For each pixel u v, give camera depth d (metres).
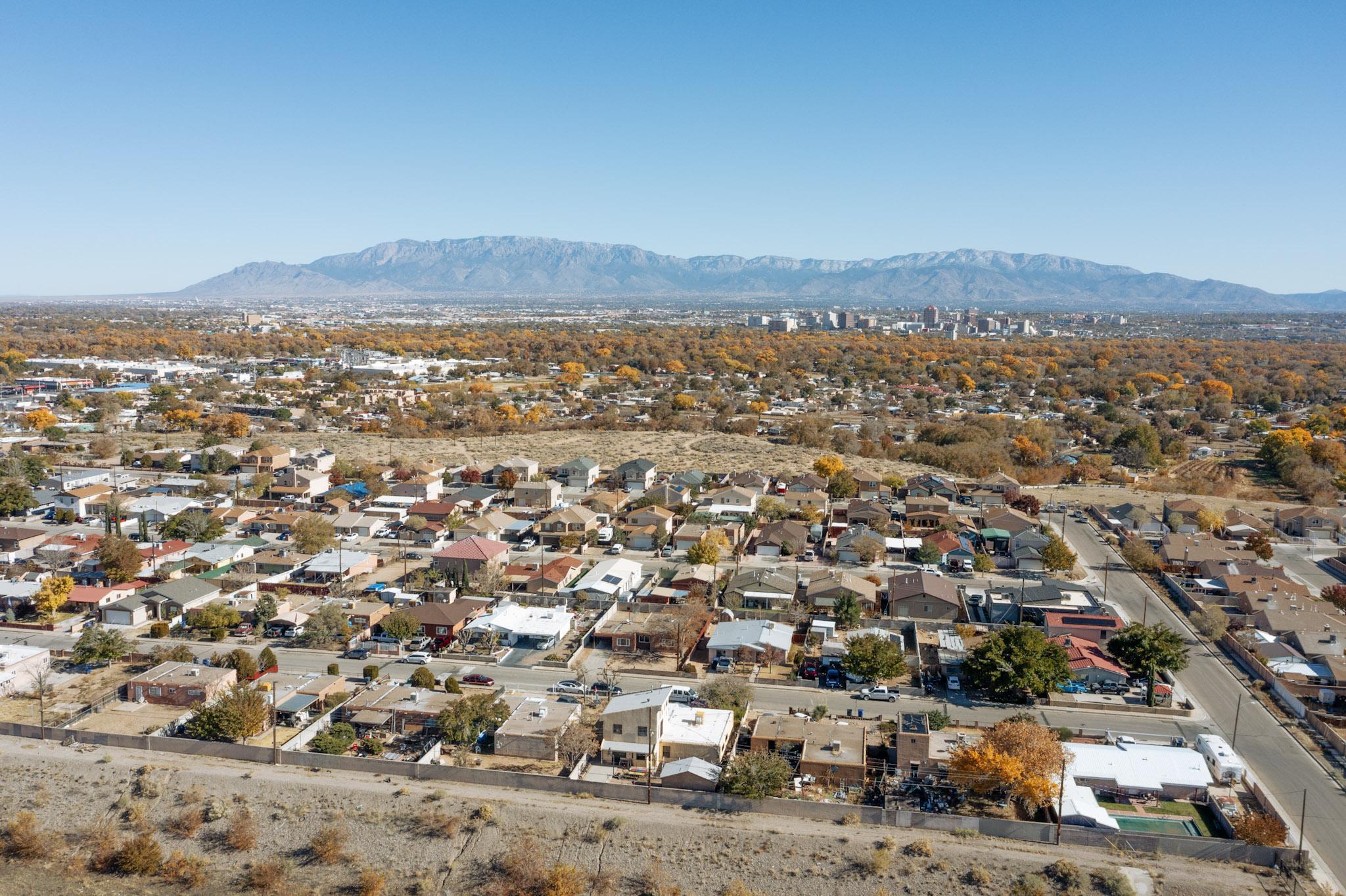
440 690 67.12
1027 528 108.06
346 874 51.03
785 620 82.94
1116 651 70.75
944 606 83.75
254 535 107.75
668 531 107.75
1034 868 48.47
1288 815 53.34
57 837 54.47
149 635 78.88
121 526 106.25
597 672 72.69
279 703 63.78
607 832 51.94
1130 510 120.00
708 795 54.00
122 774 57.56
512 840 51.97
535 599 87.50
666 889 48.59
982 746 55.12
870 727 63.28
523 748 60.00
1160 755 57.47
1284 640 77.81
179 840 54.00
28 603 84.38
